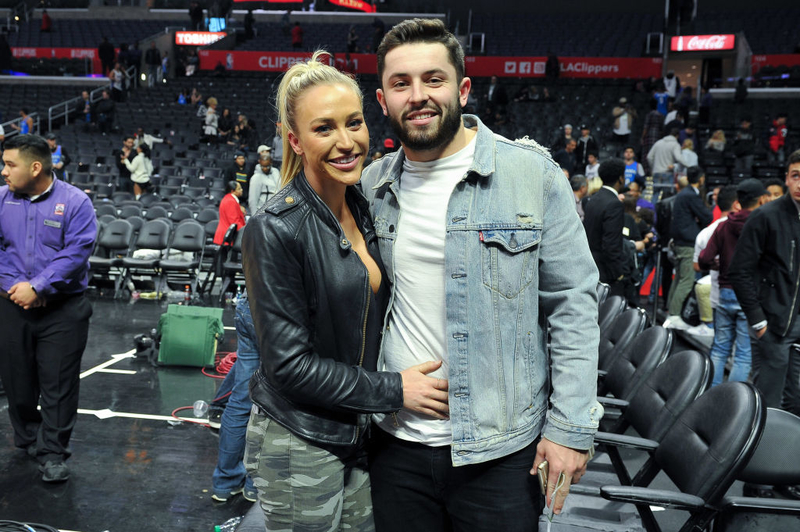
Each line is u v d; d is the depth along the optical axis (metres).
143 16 24.41
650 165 11.21
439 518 1.73
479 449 1.55
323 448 1.57
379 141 14.67
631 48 20.27
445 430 1.62
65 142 14.91
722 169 13.17
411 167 1.62
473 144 1.60
